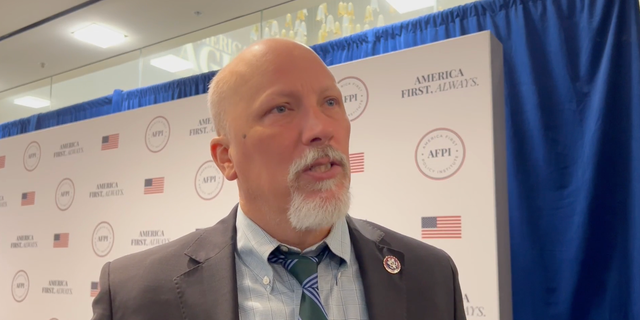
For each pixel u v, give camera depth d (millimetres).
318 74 1010
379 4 2934
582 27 2090
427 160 1877
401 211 1902
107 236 2902
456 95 1849
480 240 1734
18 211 3434
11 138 3598
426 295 1007
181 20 3473
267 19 3361
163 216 2670
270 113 987
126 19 3473
